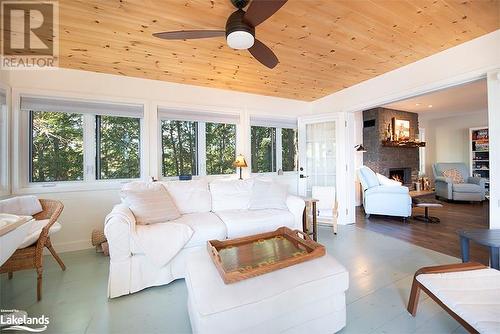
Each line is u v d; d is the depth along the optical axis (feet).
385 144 18.19
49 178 9.12
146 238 6.31
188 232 6.91
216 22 6.34
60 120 9.26
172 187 9.07
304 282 4.36
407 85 9.36
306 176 14.08
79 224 9.25
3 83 7.99
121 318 5.19
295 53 8.28
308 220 10.62
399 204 13.01
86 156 9.63
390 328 4.78
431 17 6.36
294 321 4.22
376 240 9.98
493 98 6.98
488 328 3.35
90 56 8.15
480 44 7.30
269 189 9.93
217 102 12.02
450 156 21.63
